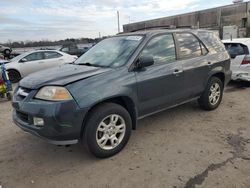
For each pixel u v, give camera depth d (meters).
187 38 4.86
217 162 3.41
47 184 3.10
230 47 7.50
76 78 3.41
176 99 4.59
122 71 3.76
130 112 3.97
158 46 4.30
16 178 3.24
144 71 3.98
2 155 3.85
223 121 4.91
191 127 4.66
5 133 4.70
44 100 3.27
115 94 3.54
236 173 3.14
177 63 4.50
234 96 6.75
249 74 7.28
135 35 4.42
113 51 4.32
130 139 4.22
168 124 4.83
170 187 2.94
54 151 3.92
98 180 3.14
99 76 3.54
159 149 3.85
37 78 3.64
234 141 4.04
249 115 5.21
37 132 3.28
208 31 5.46
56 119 3.14
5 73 7.30
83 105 3.24
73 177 3.22
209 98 5.32
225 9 32.66
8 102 7.11
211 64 5.13
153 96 4.14
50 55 11.74
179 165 3.38
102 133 3.56
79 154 3.80
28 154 3.86
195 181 3.02
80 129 3.30
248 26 29.72
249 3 29.42
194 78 4.82
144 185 2.99
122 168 3.37
